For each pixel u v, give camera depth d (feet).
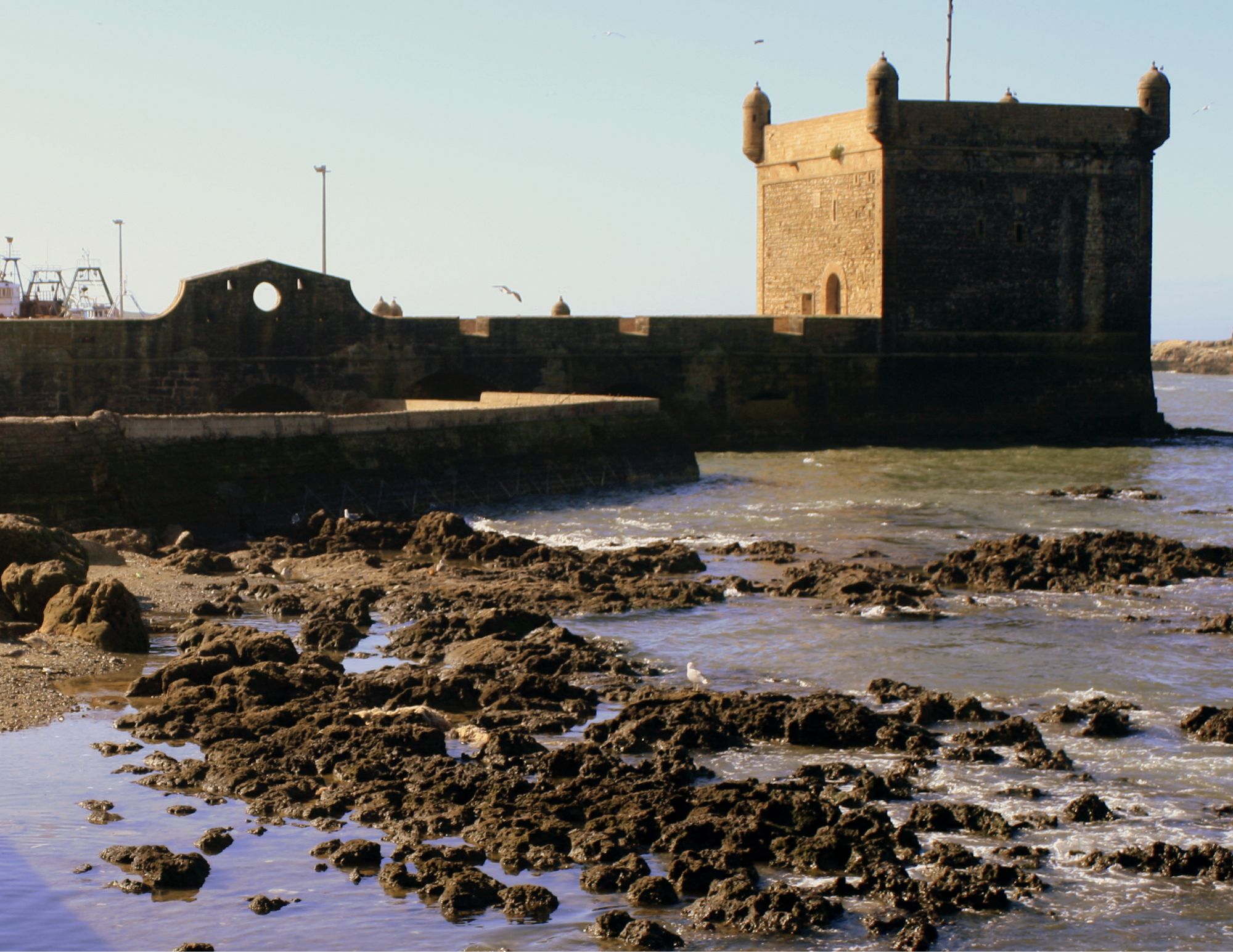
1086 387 213.87
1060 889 44.57
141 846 45.65
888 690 66.03
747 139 229.25
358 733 56.44
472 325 183.11
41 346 157.38
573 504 133.18
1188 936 41.52
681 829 47.55
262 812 49.93
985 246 207.82
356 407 173.58
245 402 177.47
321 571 96.58
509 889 43.37
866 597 87.56
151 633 76.48
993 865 45.06
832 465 172.86
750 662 72.74
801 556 106.42
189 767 53.42
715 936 41.45
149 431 108.58
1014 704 65.10
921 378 205.87
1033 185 209.36
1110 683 68.64
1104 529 120.67
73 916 41.29
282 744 55.93
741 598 89.61
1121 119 212.23
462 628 76.74
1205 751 57.98
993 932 41.81
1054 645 76.59
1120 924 42.22
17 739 57.00
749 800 50.16
